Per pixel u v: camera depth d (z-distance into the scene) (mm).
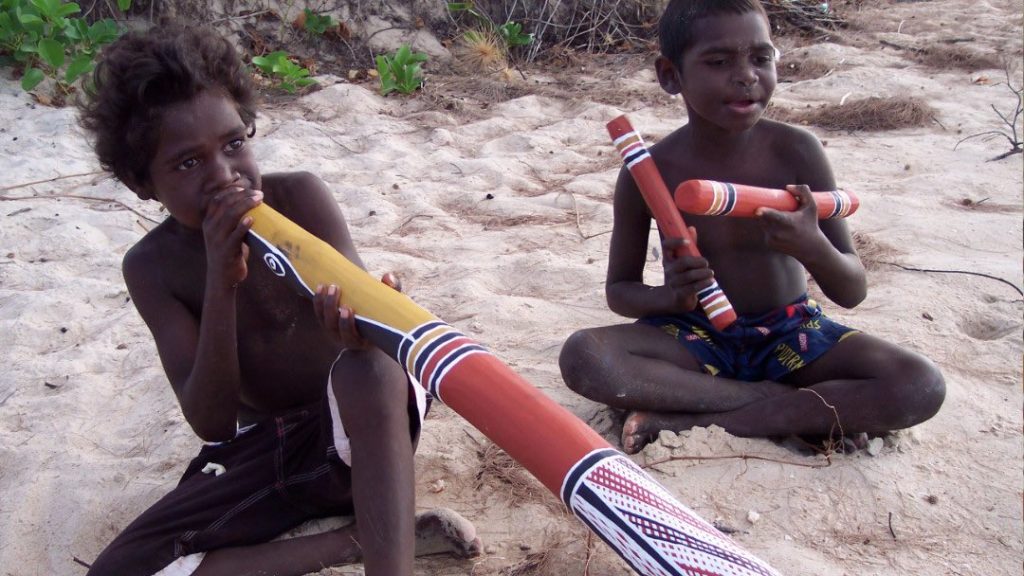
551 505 1524
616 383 1581
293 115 3600
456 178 2951
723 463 1556
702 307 1625
